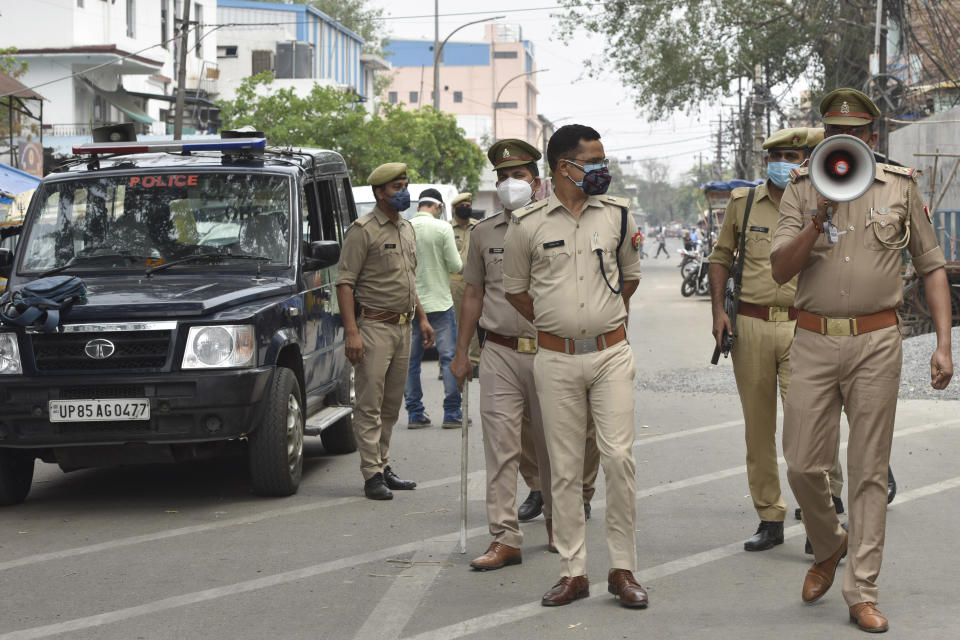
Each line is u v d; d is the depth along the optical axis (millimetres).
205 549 6629
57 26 35188
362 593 5695
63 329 7348
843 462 8805
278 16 60594
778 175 6340
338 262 9062
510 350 6207
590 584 5801
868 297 5016
